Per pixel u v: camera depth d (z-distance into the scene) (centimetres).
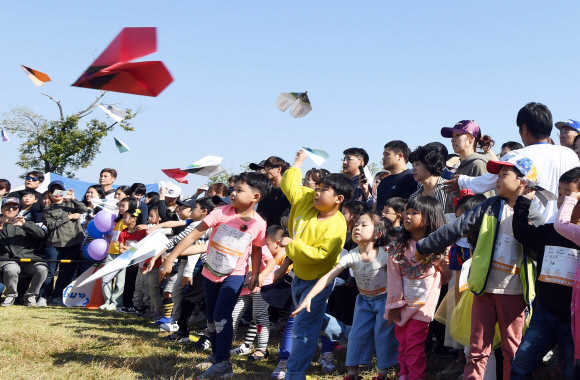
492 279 329
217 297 437
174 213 757
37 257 816
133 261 563
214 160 594
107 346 506
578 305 284
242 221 436
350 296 530
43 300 805
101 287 805
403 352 371
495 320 335
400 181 552
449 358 485
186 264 581
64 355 466
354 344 403
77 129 1789
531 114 409
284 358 430
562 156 402
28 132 1791
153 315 728
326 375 433
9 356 455
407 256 369
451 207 480
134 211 757
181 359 472
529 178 323
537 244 317
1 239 795
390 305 369
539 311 315
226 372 414
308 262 380
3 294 795
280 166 659
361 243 403
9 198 800
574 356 293
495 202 336
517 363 312
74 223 836
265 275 453
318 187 394
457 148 517
